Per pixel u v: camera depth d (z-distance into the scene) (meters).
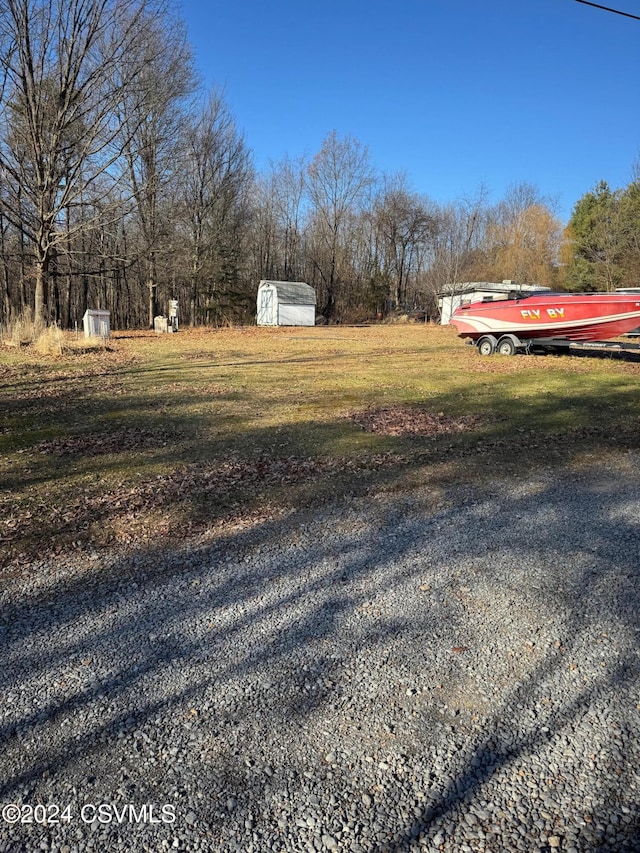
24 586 3.08
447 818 1.68
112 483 4.92
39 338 17.59
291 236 54.31
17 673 2.34
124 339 23.64
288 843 1.61
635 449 5.96
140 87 21.44
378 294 53.12
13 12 18.86
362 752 1.93
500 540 3.64
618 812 1.70
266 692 2.23
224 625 2.70
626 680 2.29
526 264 42.56
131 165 27.06
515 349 15.52
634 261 33.09
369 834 1.63
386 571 3.23
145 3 20.67
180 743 1.97
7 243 31.91
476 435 6.68
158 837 1.63
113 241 36.12
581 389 10.02
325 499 4.45
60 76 20.44
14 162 22.09
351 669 2.37
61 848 1.61
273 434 6.78
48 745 1.97
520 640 2.56
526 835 1.63
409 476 5.05
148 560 3.39
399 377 11.79
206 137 37.78
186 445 6.29
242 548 3.55
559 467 5.32
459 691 2.23
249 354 17.17
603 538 3.66
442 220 51.75
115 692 2.23
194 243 38.53
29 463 5.58
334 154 50.84
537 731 2.02
